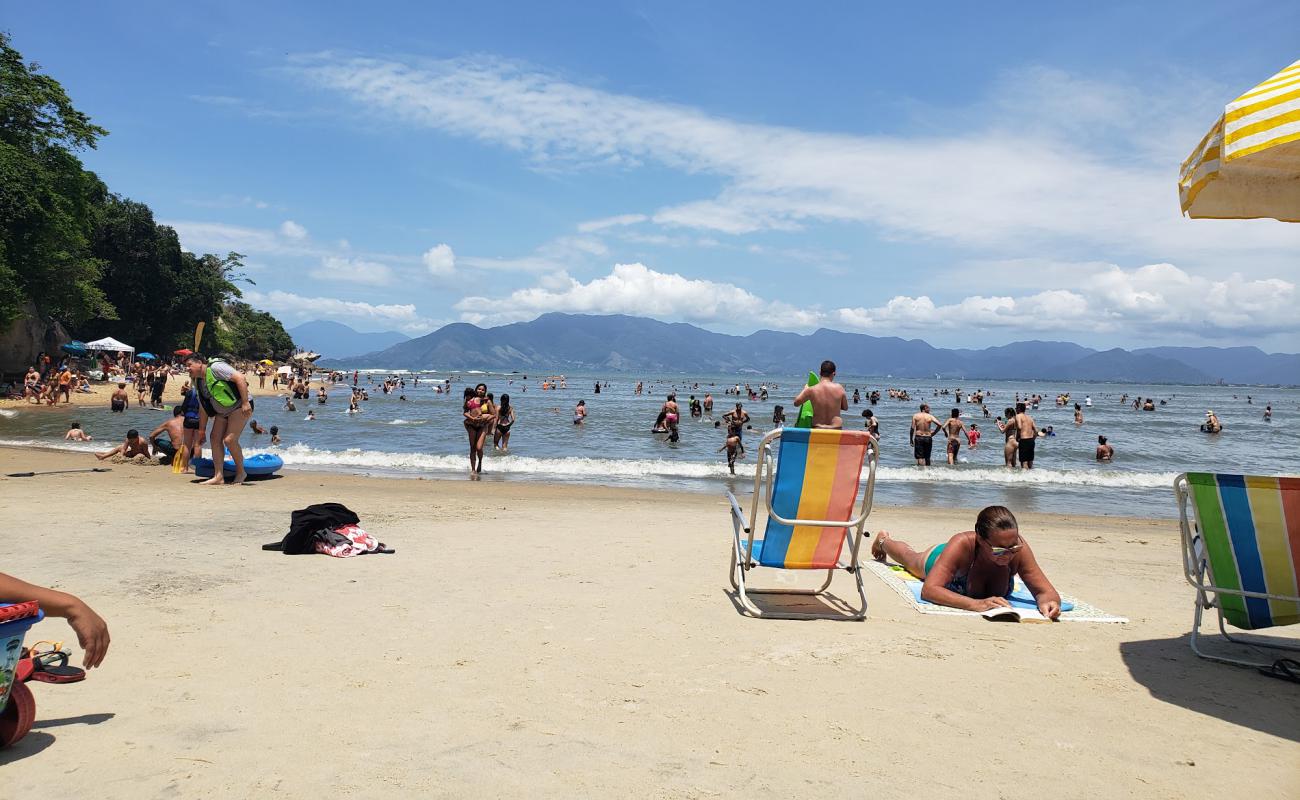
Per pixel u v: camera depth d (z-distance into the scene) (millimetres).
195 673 3613
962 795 2666
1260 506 4082
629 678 3742
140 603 4773
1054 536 9180
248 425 29000
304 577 5617
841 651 4285
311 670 3703
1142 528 10312
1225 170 4398
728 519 9344
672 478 15383
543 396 61625
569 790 2604
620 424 31188
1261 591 4184
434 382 95625
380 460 16359
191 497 9633
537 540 7402
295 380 64500
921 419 19125
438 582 5582
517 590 5406
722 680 3756
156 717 3104
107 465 13312
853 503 5031
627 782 2676
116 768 2658
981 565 5414
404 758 2803
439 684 3572
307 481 12062
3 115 36094
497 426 20328
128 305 67500
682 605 5156
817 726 3230
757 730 3170
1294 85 3240
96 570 5598
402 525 8102
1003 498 14008
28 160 34562
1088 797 2682
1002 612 5027
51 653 3367
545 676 3729
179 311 72688
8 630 2438
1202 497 4305
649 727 3168
